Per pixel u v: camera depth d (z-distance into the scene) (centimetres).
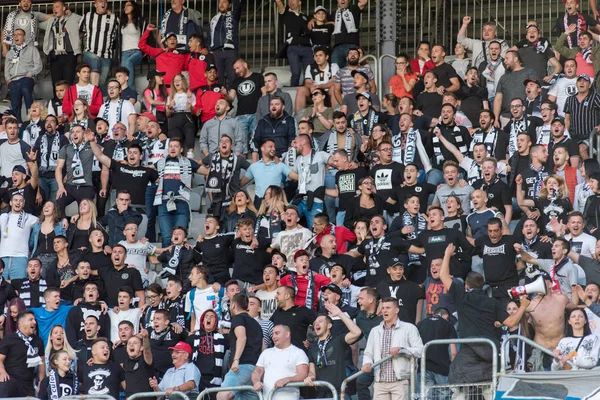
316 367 3694
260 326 3881
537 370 3512
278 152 5028
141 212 4981
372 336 3631
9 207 4984
